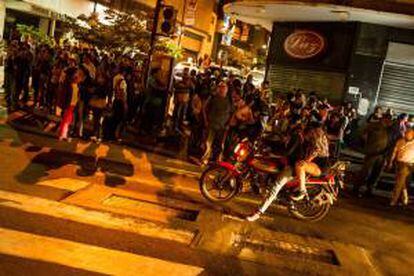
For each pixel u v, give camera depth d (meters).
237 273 5.88
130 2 33.97
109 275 5.11
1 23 22.61
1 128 11.82
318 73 20.17
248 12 20.44
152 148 13.01
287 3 17.58
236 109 12.17
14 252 5.19
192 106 13.98
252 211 8.78
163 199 8.44
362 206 11.12
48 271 4.92
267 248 7.11
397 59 19.50
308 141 8.34
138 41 20.67
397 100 19.77
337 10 17.47
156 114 14.98
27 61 15.17
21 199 6.91
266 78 21.83
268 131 13.35
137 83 15.14
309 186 8.61
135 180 9.31
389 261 7.52
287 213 9.12
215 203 8.83
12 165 8.66
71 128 13.05
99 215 6.91
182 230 7.01
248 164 8.68
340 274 6.53
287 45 20.83
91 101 11.95
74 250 5.56
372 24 18.89
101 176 9.10
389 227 9.62
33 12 25.53
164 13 14.08
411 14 16.70
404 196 11.80
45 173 8.55
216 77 15.04
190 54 45.91
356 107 19.23
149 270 5.43
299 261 6.73
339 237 8.27
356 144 19.05
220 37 50.09
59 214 6.63
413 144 11.51
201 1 45.66
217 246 6.68
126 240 6.21
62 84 11.99
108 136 12.77
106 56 14.84
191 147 13.81
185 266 5.73
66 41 18.92
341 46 19.48
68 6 27.41
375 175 12.27
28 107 15.71
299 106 13.98
